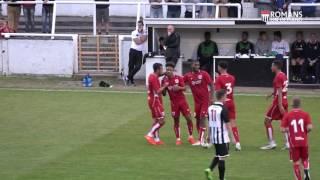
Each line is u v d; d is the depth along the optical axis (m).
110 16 82.19
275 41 70.19
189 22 71.00
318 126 49.38
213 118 34.00
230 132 43.31
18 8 77.19
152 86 42.97
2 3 76.69
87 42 74.00
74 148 42.16
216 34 72.81
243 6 74.31
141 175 35.41
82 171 36.22
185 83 43.34
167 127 49.78
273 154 40.84
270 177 35.16
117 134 46.56
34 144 43.34
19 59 74.25
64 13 80.94
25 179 34.50
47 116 53.09
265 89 66.69
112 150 41.66
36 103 58.94
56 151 41.28
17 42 74.06
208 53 69.94
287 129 33.34
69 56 73.75
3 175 35.34
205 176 35.06
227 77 41.56
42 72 74.19
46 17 77.25
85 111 55.25
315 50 68.62
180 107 43.41
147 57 68.00
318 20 69.19
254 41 72.44
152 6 73.12
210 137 34.22
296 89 67.38
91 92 64.88
